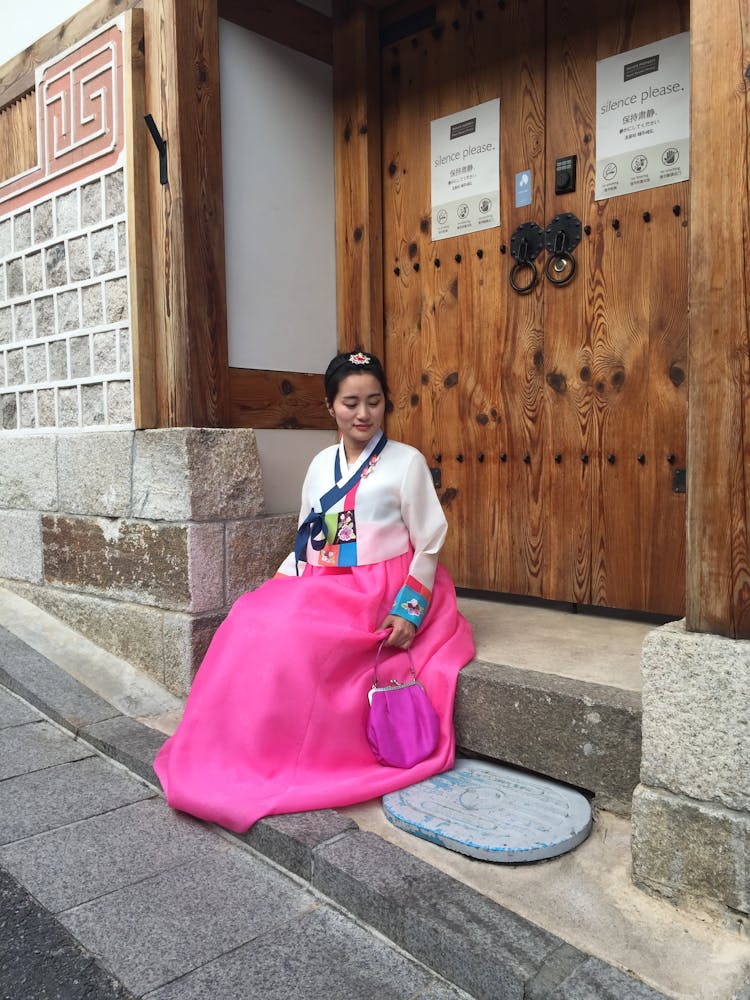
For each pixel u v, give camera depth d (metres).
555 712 2.22
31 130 3.80
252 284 3.38
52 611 3.71
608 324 2.98
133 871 2.05
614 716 2.11
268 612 2.38
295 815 2.15
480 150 3.30
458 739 2.47
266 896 1.95
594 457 3.05
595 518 3.07
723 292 1.62
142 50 3.13
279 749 2.29
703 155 1.63
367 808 2.27
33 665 3.32
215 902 1.92
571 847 2.00
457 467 3.49
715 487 1.66
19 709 3.15
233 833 2.22
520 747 2.32
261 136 3.40
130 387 3.27
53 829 2.26
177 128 3.03
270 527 3.29
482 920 1.67
